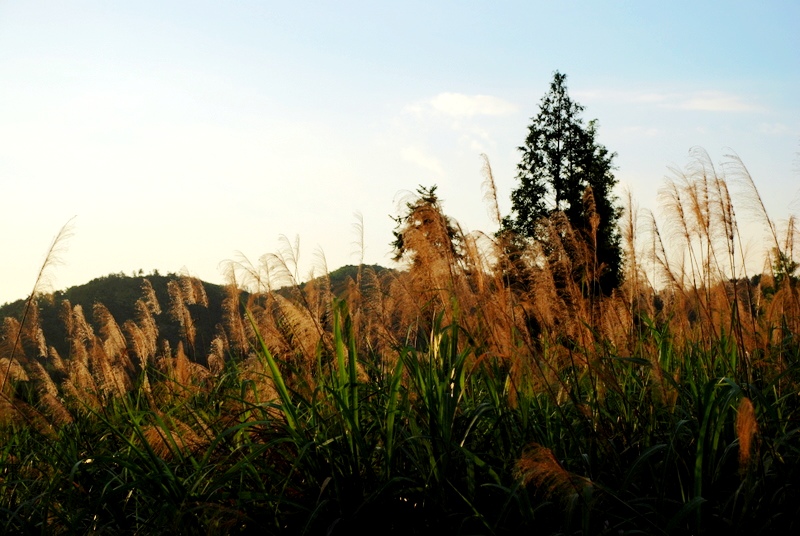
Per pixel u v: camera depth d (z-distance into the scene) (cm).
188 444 596
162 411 700
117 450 668
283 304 615
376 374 679
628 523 506
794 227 883
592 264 783
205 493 531
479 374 712
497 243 707
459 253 676
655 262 816
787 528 493
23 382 737
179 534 504
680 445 558
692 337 779
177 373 805
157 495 528
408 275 688
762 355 708
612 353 734
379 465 571
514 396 577
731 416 580
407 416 561
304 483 546
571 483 442
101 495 549
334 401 573
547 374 600
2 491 630
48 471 643
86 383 796
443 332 607
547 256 737
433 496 520
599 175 3594
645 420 603
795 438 578
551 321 719
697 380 644
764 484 494
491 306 638
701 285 776
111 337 843
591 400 631
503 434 589
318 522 510
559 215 756
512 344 607
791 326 758
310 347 620
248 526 517
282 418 596
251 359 725
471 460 524
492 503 537
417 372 564
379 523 512
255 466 554
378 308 699
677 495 548
